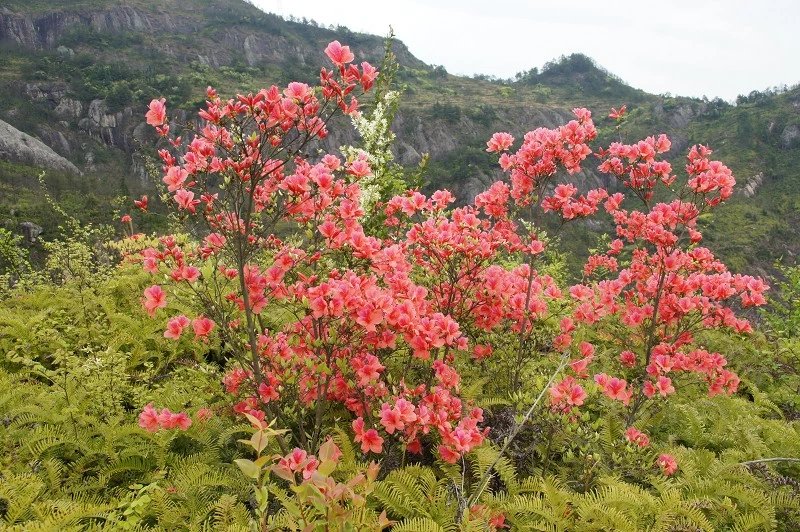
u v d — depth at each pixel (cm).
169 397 466
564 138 470
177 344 583
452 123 11900
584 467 404
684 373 532
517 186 496
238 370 404
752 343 734
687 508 344
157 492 338
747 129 10800
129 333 597
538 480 383
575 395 374
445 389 392
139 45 14150
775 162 9706
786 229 7269
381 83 605
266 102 316
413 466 385
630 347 597
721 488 387
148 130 10175
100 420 441
